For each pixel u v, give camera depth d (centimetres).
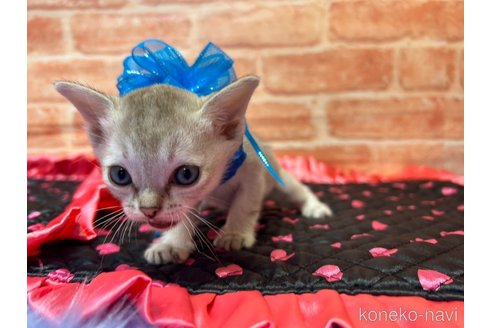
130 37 70
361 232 44
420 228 45
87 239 42
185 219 39
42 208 50
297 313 29
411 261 36
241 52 69
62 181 63
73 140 73
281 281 34
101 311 30
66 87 35
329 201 56
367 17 67
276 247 41
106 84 72
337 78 69
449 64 68
